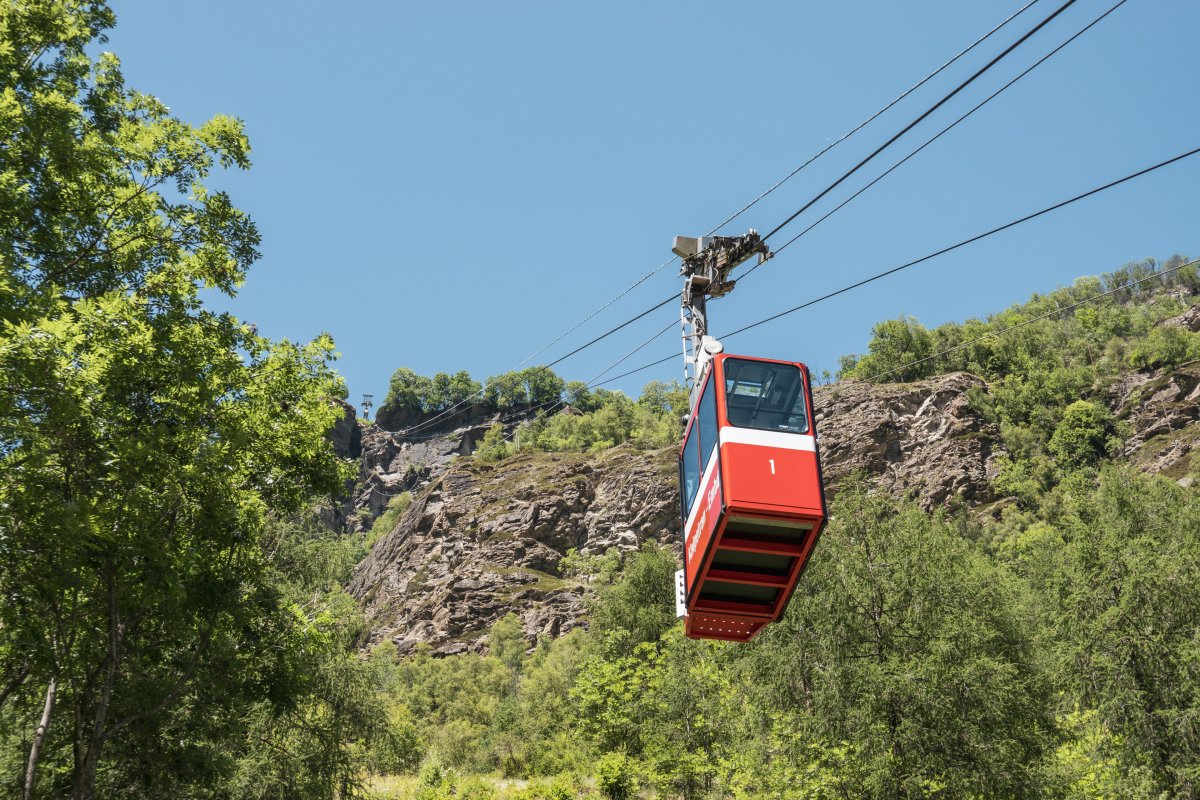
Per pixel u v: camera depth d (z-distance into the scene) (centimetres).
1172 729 3669
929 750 3161
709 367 1955
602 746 5106
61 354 1841
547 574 15862
